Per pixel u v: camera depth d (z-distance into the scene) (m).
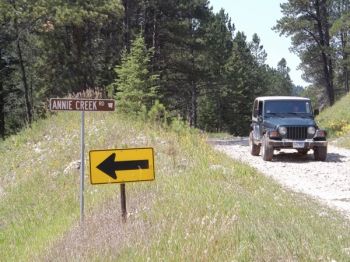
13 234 10.50
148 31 40.00
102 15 30.44
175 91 45.62
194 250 5.28
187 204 7.05
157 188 8.61
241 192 8.52
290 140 17.03
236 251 5.17
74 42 33.75
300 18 48.84
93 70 33.97
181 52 42.16
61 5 29.83
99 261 5.73
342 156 18.72
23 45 37.59
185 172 10.38
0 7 29.11
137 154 7.34
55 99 8.45
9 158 18.16
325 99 64.75
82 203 8.38
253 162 16.89
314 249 5.24
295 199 9.29
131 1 36.94
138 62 27.98
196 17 43.19
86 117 18.86
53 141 17.73
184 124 16.45
